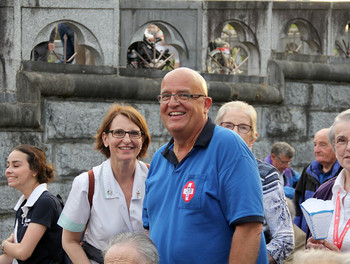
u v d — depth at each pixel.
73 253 3.70
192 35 6.72
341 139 3.44
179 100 2.95
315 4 7.64
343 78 7.94
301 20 7.60
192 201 2.84
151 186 3.10
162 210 2.98
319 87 7.79
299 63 7.53
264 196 3.43
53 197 4.11
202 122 3.00
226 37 9.93
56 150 5.85
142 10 6.37
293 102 7.55
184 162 2.97
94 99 6.09
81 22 6.02
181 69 3.01
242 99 6.99
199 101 2.98
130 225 3.73
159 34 8.52
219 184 2.85
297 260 2.31
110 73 6.20
